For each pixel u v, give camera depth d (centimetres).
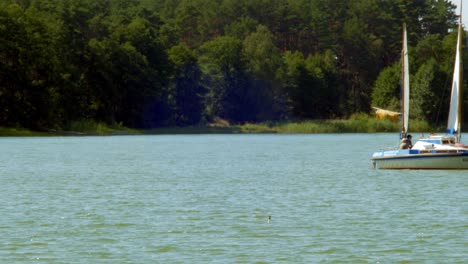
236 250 5366
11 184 9538
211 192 8612
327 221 6506
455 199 7919
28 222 6462
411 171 11088
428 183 9481
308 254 5244
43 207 7381
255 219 6625
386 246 5481
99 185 9400
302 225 6312
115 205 7525
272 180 10012
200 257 5162
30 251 5334
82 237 5809
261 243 5591
